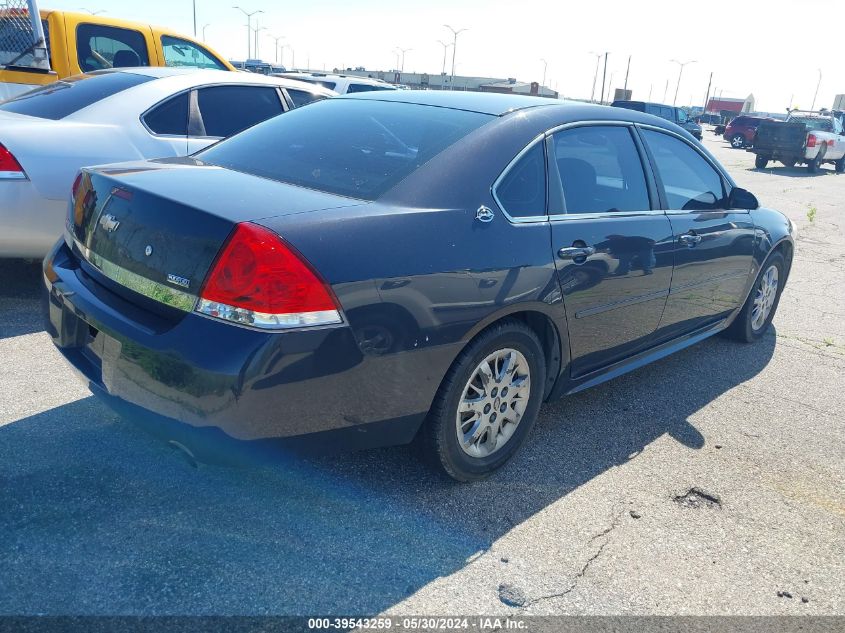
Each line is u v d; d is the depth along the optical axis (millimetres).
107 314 2441
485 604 2322
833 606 2477
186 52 8570
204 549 2455
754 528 2896
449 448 2816
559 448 3418
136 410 2400
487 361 2842
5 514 2533
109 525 2531
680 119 31234
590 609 2346
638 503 3000
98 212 2668
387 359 2428
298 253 2215
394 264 2410
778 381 4535
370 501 2818
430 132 2992
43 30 7176
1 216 4191
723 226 4164
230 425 2207
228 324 2180
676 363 4727
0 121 4383
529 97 3545
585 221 3162
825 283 7383
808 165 22391
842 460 3537
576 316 3141
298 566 2418
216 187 2574
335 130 3170
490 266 2684
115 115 4852
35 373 3660
